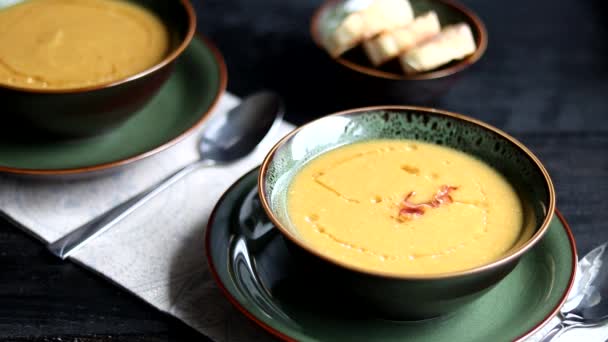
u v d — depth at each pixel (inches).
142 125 33.8
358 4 39.1
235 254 28.9
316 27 38.1
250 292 28.0
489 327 27.7
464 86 38.8
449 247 28.0
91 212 31.9
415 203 29.1
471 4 43.9
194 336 28.9
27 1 36.3
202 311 29.0
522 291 28.4
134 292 29.5
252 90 38.0
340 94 38.0
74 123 32.0
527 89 38.8
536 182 29.0
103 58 34.0
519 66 40.1
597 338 28.5
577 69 40.1
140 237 30.9
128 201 31.7
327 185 29.5
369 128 30.9
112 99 31.7
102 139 33.2
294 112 36.9
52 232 31.2
